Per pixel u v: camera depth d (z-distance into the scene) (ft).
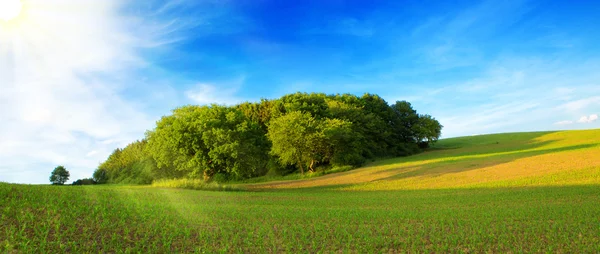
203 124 170.81
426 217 66.44
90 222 50.47
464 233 51.52
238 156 170.50
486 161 205.26
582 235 48.88
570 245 43.45
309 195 119.75
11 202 55.98
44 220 48.55
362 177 194.59
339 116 286.05
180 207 72.38
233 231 52.01
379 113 338.13
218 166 175.63
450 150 326.44
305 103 269.64
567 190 106.83
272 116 273.33
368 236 49.73
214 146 165.99
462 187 139.23
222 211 70.38
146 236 45.57
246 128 183.73
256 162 188.34
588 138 298.97
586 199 87.76
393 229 54.65
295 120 226.58
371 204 91.97
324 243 45.37
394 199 104.37
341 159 256.73
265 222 60.64
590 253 40.75
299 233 51.57
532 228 52.80
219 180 217.97
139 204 69.72
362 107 311.47
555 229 52.60
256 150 186.09
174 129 172.96
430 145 394.11
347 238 49.06
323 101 290.15
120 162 267.18
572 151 205.77
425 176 175.73
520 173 158.10
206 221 58.95
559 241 46.03
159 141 174.50
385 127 324.60
